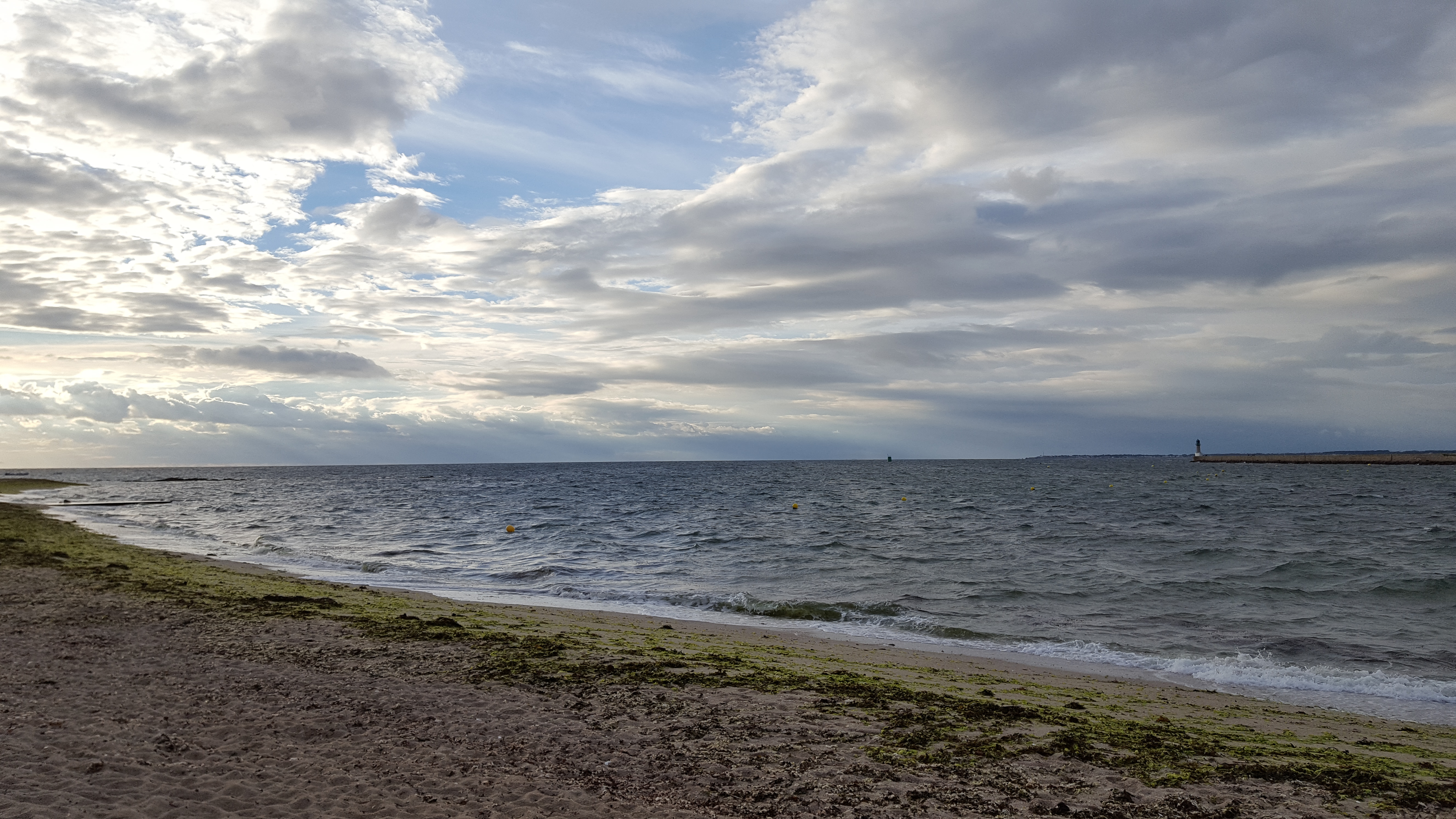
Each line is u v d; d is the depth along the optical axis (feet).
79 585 56.39
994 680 40.09
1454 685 42.14
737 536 120.57
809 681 35.27
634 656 39.96
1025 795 21.98
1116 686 40.40
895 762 24.40
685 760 24.23
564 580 78.74
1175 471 476.13
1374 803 21.98
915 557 97.60
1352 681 42.80
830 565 90.38
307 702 29.09
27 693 28.58
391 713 28.09
